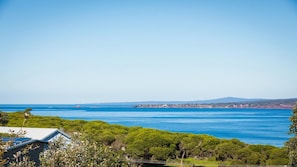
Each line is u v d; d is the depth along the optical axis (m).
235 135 64.81
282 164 30.88
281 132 70.31
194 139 36.19
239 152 33.03
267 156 32.53
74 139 10.30
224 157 34.22
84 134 10.75
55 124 40.94
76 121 43.97
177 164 33.31
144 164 33.34
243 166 31.73
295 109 19.69
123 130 39.09
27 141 17.00
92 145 10.18
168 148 33.97
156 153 33.47
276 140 56.16
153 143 33.91
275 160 31.27
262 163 31.86
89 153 9.94
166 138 34.84
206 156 35.09
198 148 35.34
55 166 9.33
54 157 9.36
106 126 41.56
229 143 34.78
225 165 32.09
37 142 18.23
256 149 33.38
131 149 33.53
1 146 8.94
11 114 38.44
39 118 43.25
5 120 33.84
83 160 9.76
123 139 35.22
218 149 34.41
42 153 9.72
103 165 10.15
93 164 9.89
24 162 9.19
